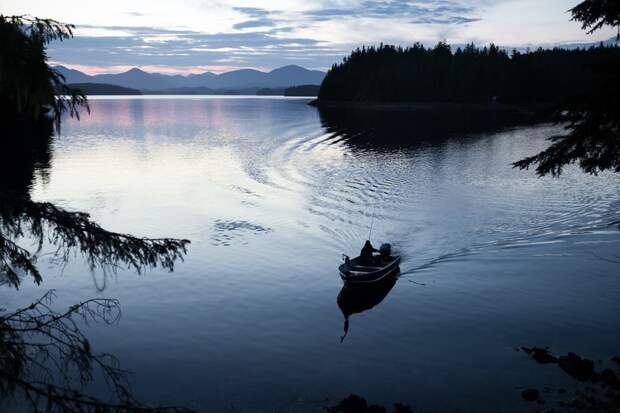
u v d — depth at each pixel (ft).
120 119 380.99
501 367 41.57
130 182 128.36
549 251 71.87
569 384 37.99
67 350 42.42
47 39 14.48
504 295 57.26
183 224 88.79
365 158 167.32
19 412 32.19
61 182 127.03
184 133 264.93
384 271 62.95
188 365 43.11
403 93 564.71
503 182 124.36
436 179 129.80
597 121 41.60
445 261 69.56
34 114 15.06
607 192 108.68
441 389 38.75
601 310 52.37
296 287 61.36
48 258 66.54
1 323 17.42
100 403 18.48
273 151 188.96
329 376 41.37
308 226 87.76
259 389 39.42
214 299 57.31
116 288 59.36
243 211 98.12
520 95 525.34
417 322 51.31
